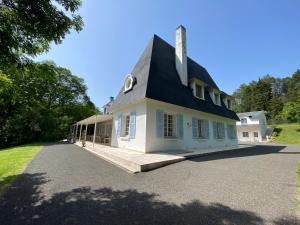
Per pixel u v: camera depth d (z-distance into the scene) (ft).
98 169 18.86
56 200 10.54
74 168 19.35
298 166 19.38
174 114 35.35
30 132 80.59
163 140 31.40
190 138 37.65
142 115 30.50
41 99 91.56
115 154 26.14
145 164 18.03
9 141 75.46
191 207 9.45
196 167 19.20
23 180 14.74
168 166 19.83
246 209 9.03
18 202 10.23
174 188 12.59
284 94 210.38
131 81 36.55
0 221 8.04
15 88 17.04
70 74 109.40
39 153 32.48
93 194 11.54
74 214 8.73
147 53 38.47
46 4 10.43
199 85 45.34
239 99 235.40
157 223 7.81
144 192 11.85
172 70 40.22
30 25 10.44
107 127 59.72
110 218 8.30
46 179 15.05
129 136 33.63
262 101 184.65
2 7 9.81
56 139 89.10
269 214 8.43
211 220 7.99
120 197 10.99
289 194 10.89
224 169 18.17
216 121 49.88
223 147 47.75
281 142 90.43
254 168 18.53
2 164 21.68
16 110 75.82
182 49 42.52
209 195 11.10
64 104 106.93
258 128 108.47
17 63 11.96
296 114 109.60
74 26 12.37
